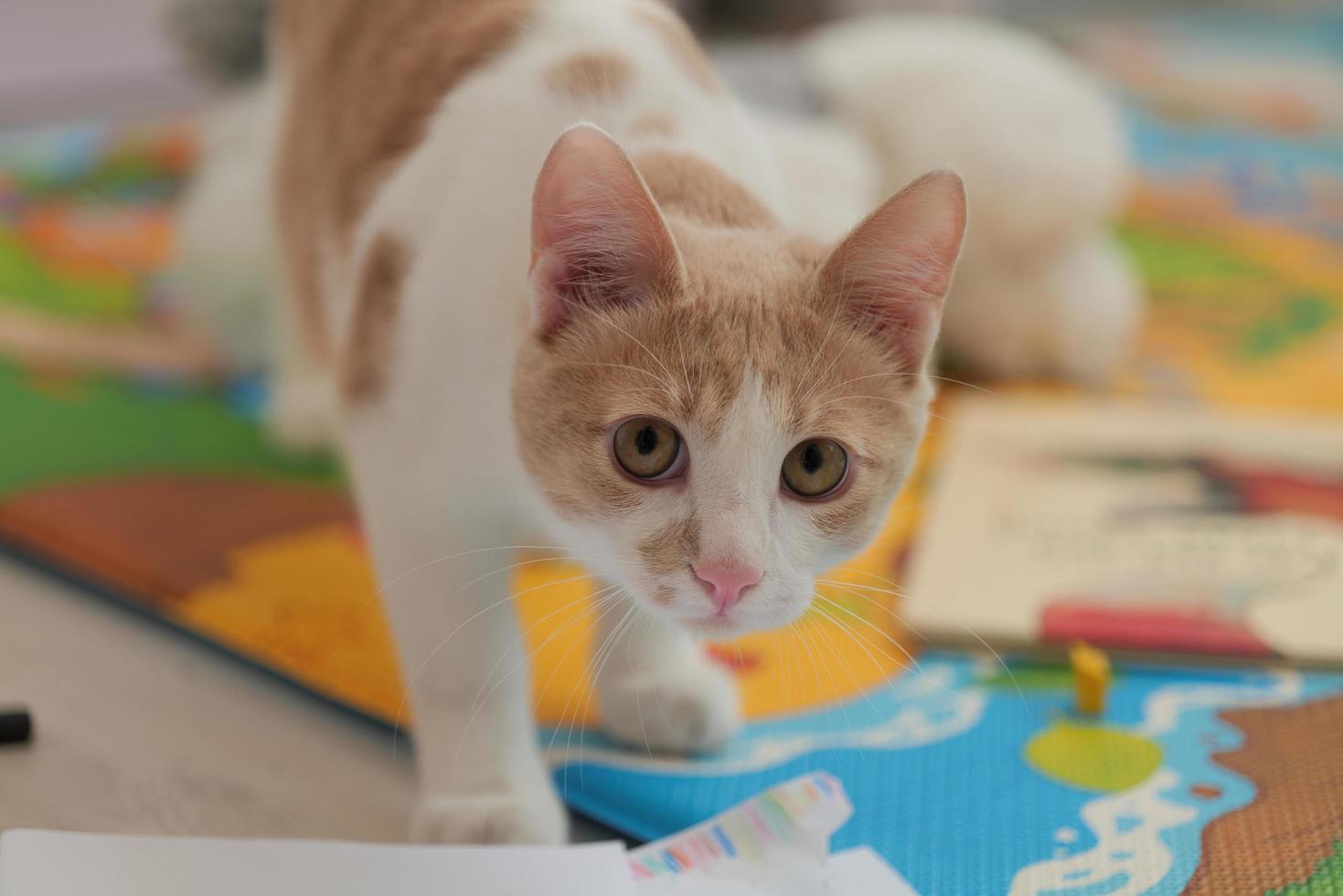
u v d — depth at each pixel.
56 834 1.01
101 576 1.55
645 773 1.24
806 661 1.42
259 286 2.05
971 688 1.38
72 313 2.19
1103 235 2.34
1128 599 1.50
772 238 1.08
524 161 1.11
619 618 1.25
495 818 1.09
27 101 2.89
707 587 0.97
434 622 1.12
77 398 1.97
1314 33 4.18
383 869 1.02
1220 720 1.31
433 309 1.10
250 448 1.89
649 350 0.99
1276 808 1.16
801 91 2.18
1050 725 1.31
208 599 1.51
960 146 2.13
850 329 1.03
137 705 1.35
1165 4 4.48
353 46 1.36
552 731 1.31
